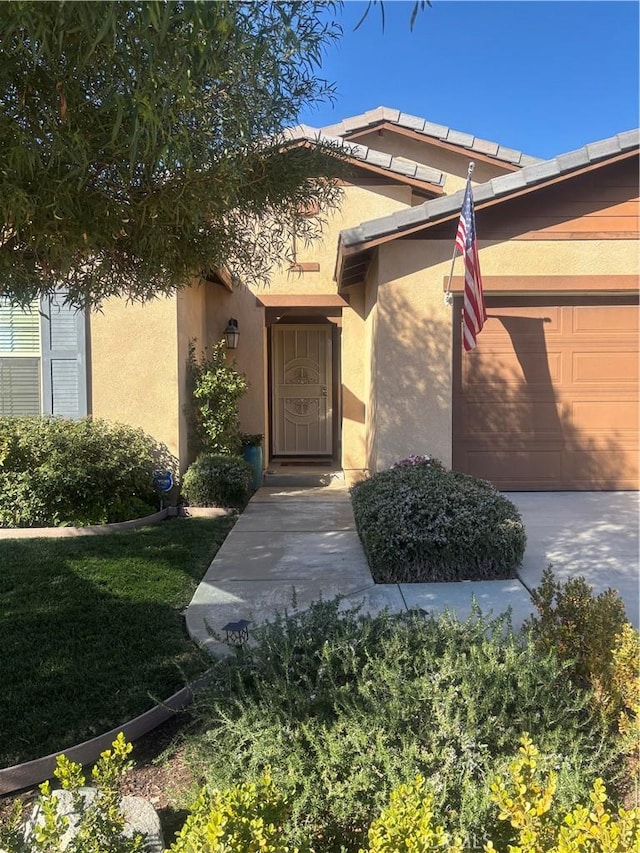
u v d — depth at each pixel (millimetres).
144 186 2730
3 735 2904
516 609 4395
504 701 2492
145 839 2070
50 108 2154
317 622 3117
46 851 1744
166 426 8109
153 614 4387
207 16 1765
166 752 2738
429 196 10000
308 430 12203
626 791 2457
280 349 12156
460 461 8070
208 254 3619
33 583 5004
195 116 2486
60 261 2648
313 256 10062
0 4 1615
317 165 3557
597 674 2840
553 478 8117
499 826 1970
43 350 7965
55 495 6926
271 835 1647
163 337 8062
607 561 5398
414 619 3141
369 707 2494
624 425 8086
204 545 6258
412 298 7602
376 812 2119
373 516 5441
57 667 3559
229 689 2770
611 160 7125
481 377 8039
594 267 7660
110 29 1728
